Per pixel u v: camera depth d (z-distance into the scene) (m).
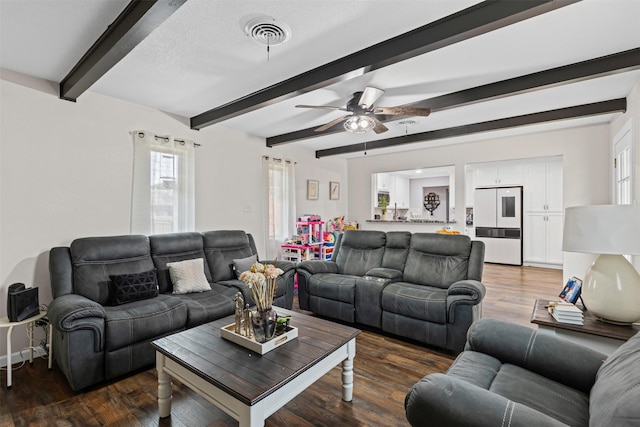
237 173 4.55
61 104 2.89
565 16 1.93
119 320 2.28
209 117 3.68
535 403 1.27
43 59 2.45
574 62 2.53
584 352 1.46
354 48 2.28
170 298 2.77
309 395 2.13
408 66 2.60
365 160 6.76
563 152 4.62
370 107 3.13
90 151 3.08
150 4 1.65
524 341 1.59
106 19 1.95
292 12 1.87
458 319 2.67
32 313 2.38
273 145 4.98
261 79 2.81
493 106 3.61
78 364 2.09
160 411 1.89
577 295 2.16
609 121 4.24
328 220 6.44
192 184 3.87
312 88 2.71
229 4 1.79
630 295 1.78
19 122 2.66
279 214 5.15
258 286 1.90
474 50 2.34
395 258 3.69
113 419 1.88
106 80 2.84
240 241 4.02
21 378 2.33
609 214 1.72
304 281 3.75
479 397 1.05
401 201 9.19
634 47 2.31
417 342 3.00
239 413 1.43
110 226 3.21
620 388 1.02
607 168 4.31
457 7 1.84
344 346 2.02
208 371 1.58
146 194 3.44
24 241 2.68
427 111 3.01
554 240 6.41
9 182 2.61
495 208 6.98
